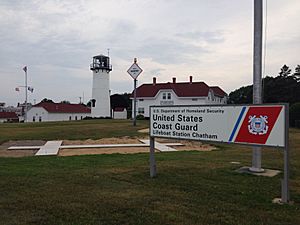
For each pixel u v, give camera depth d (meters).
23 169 8.78
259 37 8.31
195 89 55.81
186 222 4.73
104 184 6.96
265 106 6.20
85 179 7.42
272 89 59.06
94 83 60.00
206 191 6.35
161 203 5.60
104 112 60.28
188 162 9.78
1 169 8.77
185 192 6.30
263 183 6.97
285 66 65.50
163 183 7.04
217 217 4.93
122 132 22.59
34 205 5.48
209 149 15.09
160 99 56.50
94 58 59.72
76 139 19.03
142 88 58.78
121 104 73.75
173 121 7.79
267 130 6.16
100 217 4.94
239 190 6.40
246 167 8.70
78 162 10.16
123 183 7.05
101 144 16.83
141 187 6.71
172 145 16.48
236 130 6.69
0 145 16.67
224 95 68.75
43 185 6.84
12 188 6.56
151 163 7.79
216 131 7.05
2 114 86.75
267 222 4.75
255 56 8.34
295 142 17.09
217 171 8.22
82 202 5.66
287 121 5.88
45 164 9.75
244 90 72.38
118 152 13.84
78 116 80.19
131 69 27.83
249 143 6.46
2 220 4.81
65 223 4.70
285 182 5.73
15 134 21.66
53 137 19.89
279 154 11.95
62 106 80.00
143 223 4.70
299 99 57.03
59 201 5.71
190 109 7.48
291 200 5.81
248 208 5.35
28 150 14.81
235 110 6.71
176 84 57.97
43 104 78.88
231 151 13.27
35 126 30.22
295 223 4.74
